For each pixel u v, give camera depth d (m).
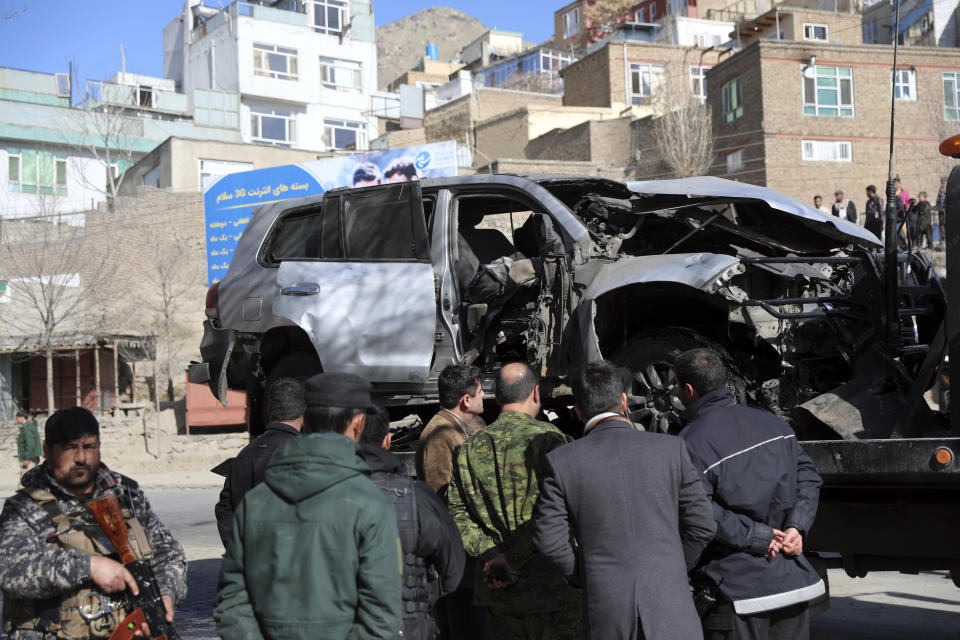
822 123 36.31
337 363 5.94
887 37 50.09
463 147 37.81
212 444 22.98
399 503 3.50
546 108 44.22
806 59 36.16
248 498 2.83
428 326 5.79
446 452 4.47
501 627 3.92
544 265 5.52
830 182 36.25
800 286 5.46
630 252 6.21
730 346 5.40
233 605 2.78
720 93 38.31
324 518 2.71
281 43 52.62
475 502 3.88
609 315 5.46
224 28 52.31
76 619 3.06
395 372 5.80
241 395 25.83
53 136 45.91
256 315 6.46
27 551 3.04
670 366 5.16
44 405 30.20
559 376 5.49
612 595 3.25
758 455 3.61
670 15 59.66
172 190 36.03
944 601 6.68
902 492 4.23
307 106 53.28
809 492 3.68
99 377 28.62
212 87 53.09
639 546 3.29
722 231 6.20
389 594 2.69
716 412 3.71
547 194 5.68
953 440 3.73
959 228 4.10
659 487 3.35
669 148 36.31
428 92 64.88
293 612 2.66
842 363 5.33
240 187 30.61
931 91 37.16
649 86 46.81
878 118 36.78
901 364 5.03
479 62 77.81
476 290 5.80
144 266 32.22
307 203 6.67
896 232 4.90
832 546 4.41
